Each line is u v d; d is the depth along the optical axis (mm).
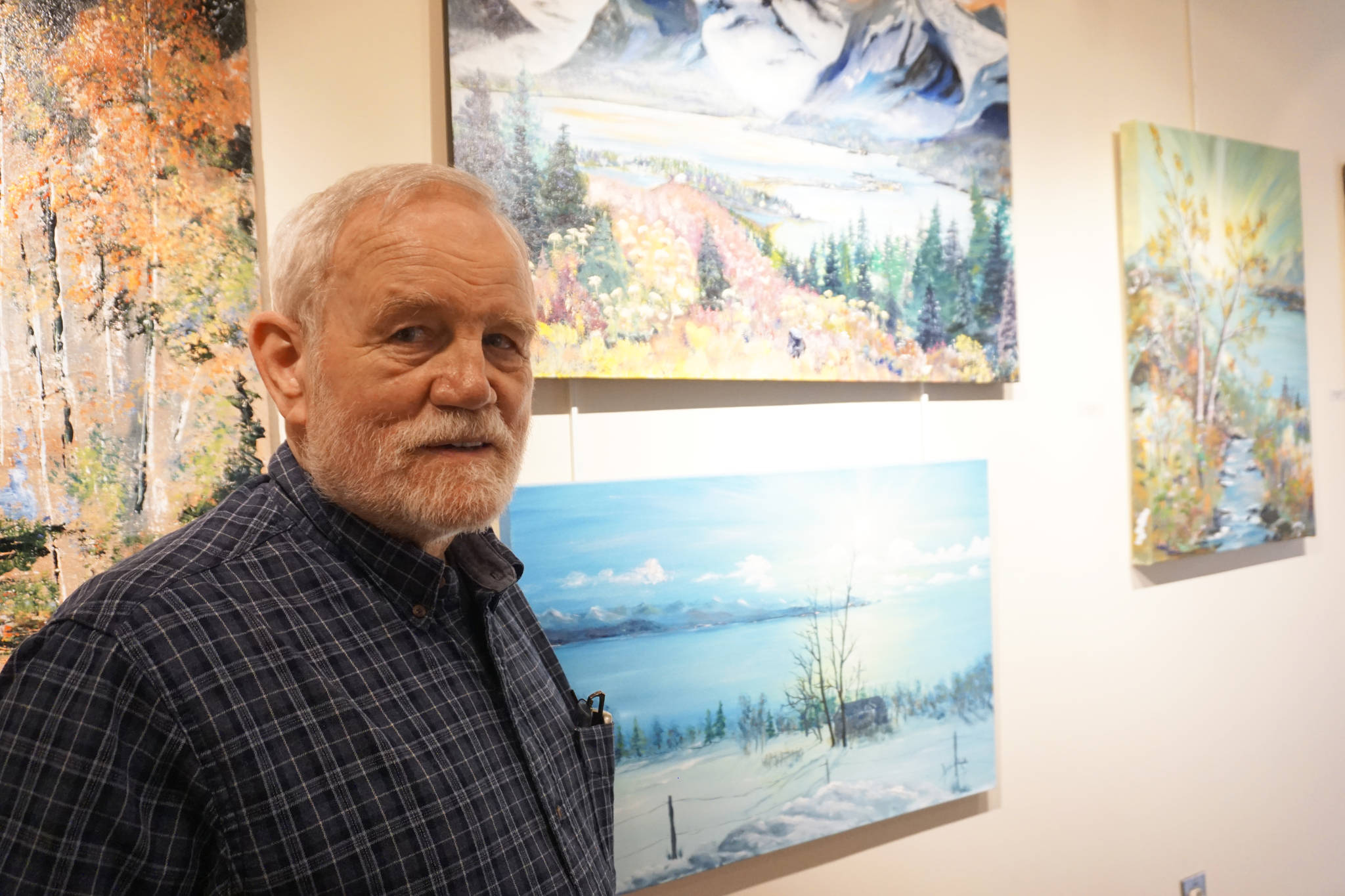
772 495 1827
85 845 697
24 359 1258
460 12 1524
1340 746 2863
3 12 1239
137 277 1323
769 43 1799
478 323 880
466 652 952
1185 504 2391
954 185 2012
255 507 912
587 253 1610
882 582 1950
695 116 1720
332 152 1493
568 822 984
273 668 789
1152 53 2441
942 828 2107
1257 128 2652
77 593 809
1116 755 2383
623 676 1669
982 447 2154
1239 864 2631
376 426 860
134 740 720
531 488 1590
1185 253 2383
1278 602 2723
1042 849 2252
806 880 1926
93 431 1297
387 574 902
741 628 1787
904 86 1956
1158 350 2340
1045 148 2240
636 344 1651
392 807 799
